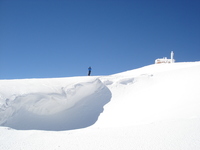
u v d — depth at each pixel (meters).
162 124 5.46
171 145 3.85
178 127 5.02
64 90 10.27
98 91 12.09
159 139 4.22
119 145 3.98
